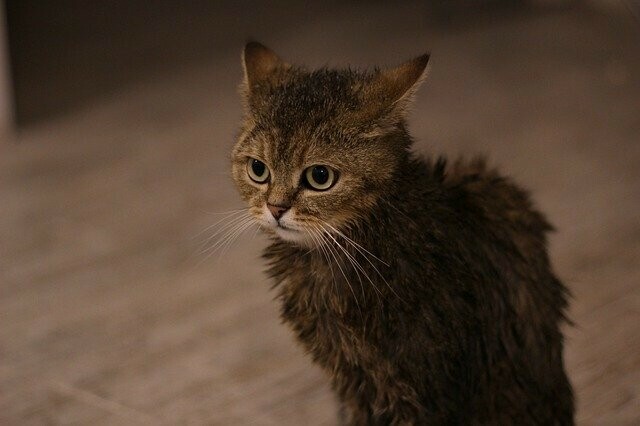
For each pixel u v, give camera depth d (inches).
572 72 262.7
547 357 107.8
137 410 130.9
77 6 328.5
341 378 108.0
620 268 163.5
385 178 97.9
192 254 175.0
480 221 104.3
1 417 129.7
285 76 107.5
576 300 153.5
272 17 317.1
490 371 103.9
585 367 135.3
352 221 99.1
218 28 309.1
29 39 298.0
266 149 98.9
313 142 96.9
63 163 217.6
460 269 99.8
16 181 208.1
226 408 130.8
